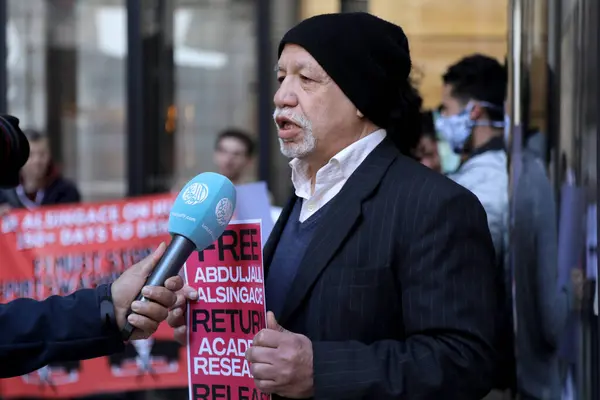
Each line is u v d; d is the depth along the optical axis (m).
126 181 5.84
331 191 2.12
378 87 2.07
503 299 2.73
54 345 2.06
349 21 2.07
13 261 4.53
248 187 2.41
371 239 2.01
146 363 4.57
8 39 5.88
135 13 5.75
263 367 1.88
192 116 5.76
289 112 2.08
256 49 5.65
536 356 2.52
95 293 2.09
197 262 2.12
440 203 1.97
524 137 2.56
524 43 2.55
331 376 1.88
